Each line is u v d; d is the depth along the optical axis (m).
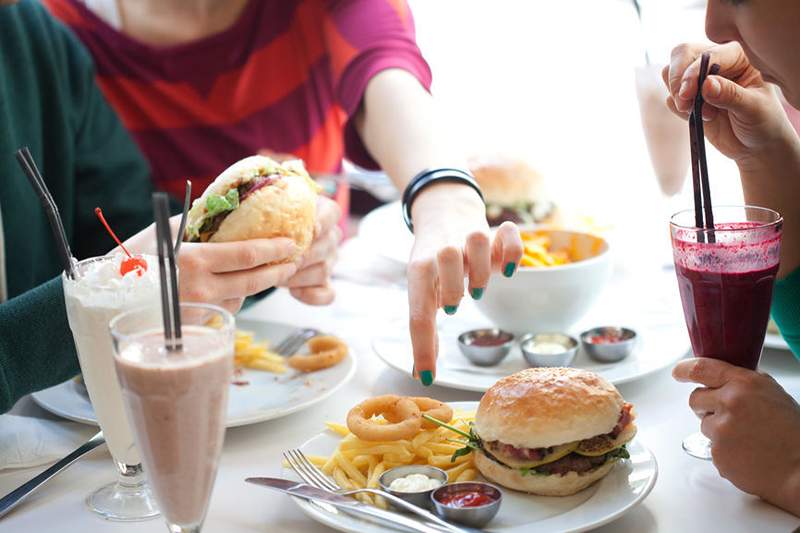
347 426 1.22
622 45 3.30
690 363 1.16
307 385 1.45
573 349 1.50
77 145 2.26
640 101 1.77
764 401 1.09
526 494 1.10
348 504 1.04
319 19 2.44
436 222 1.45
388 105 1.99
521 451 1.09
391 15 2.15
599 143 3.12
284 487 1.10
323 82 2.51
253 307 1.92
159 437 0.88
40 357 1.28
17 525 1.10
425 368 1.21
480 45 3.40
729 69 1.34
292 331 1.71
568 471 1.07
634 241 2.17
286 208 1.32
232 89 2.47
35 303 1.27
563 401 1.09
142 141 2.50
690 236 1.14
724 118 1.38
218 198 1.30
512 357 1.58
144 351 0.89
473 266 1.25
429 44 3.43
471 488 1.07
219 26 2.43
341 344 1.57
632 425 1.12
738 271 1.11
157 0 2.39
